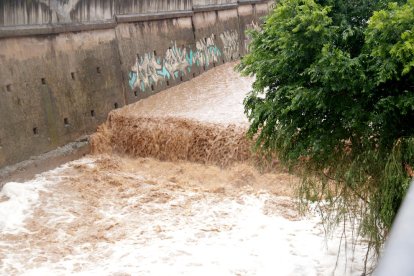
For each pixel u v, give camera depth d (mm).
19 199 12602
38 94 14930
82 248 10531
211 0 25391
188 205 12469
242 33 28531
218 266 9375
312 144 7164
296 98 6629
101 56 17531
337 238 10133
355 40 7012
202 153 15211
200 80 22594
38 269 9656
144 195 13117
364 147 7027
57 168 15047
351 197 7828
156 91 20406
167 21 21531
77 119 16328
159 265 9516
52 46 15523
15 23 14219
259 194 12906
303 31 6699
